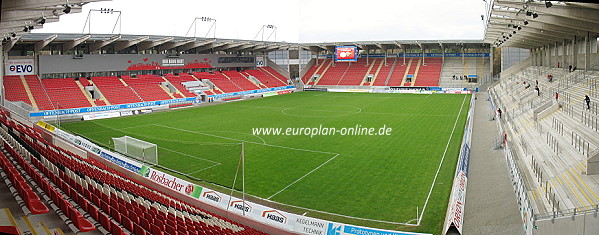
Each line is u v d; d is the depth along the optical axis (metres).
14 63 53.38
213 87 72.69
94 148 29.58
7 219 12.59
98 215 13.75
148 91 63.06
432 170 25.33
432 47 93.19
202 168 26.50
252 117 49.28
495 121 43.41
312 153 30.00
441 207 19.30
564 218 13.91
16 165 21.75
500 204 18.44
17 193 15.56
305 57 108.88
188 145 33.38
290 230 16.56
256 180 23.86
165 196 19.41
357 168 26.00
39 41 52.56
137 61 66.44
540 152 24.48
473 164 26.05
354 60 86.31
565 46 50.06
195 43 70.88
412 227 17.14
